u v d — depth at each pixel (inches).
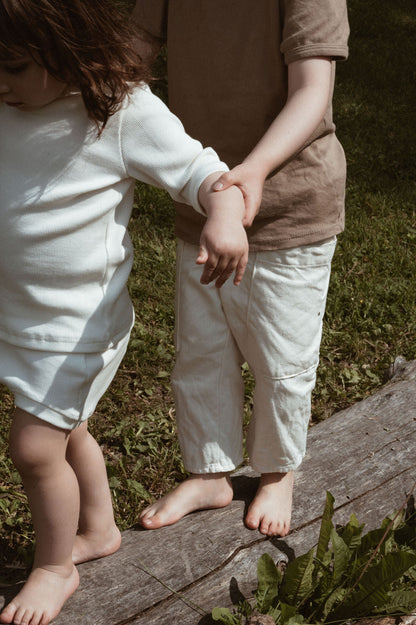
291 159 91.2
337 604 95.6
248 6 86.4
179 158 72.6
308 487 109.8
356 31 439.5
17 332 76.7
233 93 89.3
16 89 67.8
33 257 74.1
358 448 117.3
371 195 259.4
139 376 161.6
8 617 83.7
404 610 94.5
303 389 100.3
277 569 93.5
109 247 76.4
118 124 71.7
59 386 77.0
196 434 103.9
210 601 93.0
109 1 69.1
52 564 85.7
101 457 93.0
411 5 498.3
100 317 78.0
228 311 97.5
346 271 210.1
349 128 313.9
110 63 68.4
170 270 197.9
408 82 375.2
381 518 108.5
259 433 102.6
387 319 189.0
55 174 72.1
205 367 101.5
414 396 130.1
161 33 96.6
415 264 214.7
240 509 106.0
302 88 83.4
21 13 62.6
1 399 149.3
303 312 96.9
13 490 129.3
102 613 88.5
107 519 94.8
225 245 67.5
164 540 99.6
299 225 93.4
